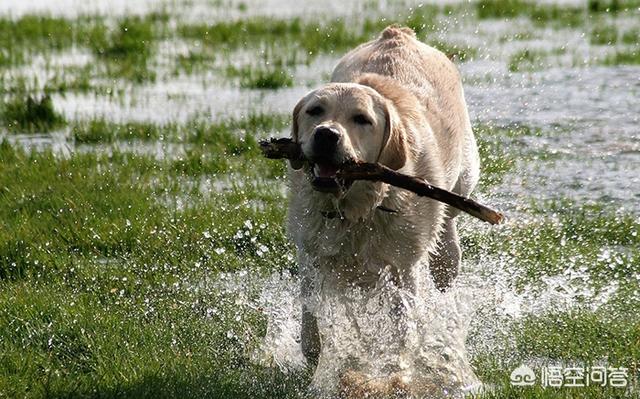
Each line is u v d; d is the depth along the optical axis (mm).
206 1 38938
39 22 31281
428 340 9344
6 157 15969
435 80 10328
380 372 8969
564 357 9320
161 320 10023
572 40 28391
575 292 10797
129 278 11141
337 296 9234
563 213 13578
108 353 9164
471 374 9008
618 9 34500
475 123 18656
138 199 13789
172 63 25766
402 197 8953
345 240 8961
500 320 10156
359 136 8602
